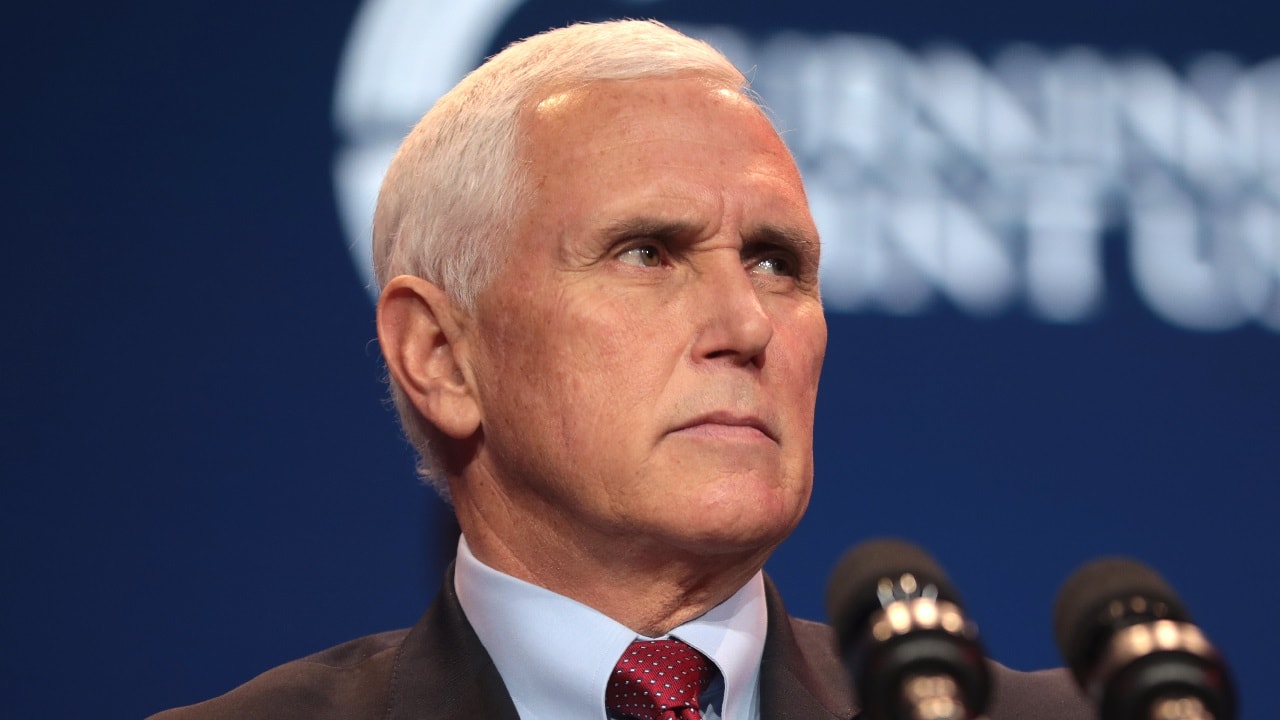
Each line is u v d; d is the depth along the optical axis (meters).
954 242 11.40
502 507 6.30
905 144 11.38
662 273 5.89
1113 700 3.80
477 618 6.39
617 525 5.78
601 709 6.04
